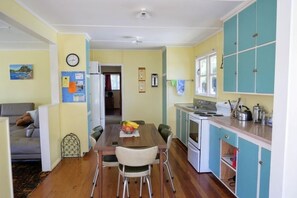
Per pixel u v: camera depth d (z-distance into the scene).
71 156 4.20
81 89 4.21
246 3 2.66
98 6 2.81
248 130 2.34
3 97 6.10
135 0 2.63
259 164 2.07
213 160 3.21
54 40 3.94
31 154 3.71
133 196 2.75
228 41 3.19
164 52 5.88
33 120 4.64
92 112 4.95
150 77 6.30
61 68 4.16
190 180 3.19
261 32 2.39
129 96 6.29
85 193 2.81
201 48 5.03
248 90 2.67
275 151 1.54
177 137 5.50
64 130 4.21
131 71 6.24
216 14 3.16
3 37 4.51
